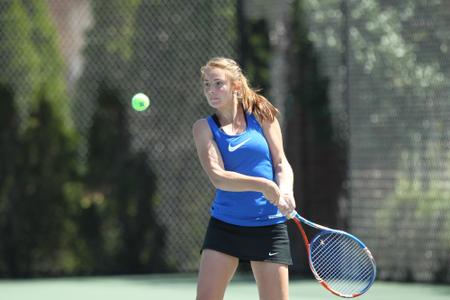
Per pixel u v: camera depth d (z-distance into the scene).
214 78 12.31
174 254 25.42
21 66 25.72
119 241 25.61
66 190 25.62
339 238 14.41
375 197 23.22
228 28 24.75
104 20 25.66
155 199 25.47
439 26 22.16
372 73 23.11
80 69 25.77
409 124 22.66
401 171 22.84
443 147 22.22
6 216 25.67
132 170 25.52
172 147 25.31
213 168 12.22
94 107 25.62
